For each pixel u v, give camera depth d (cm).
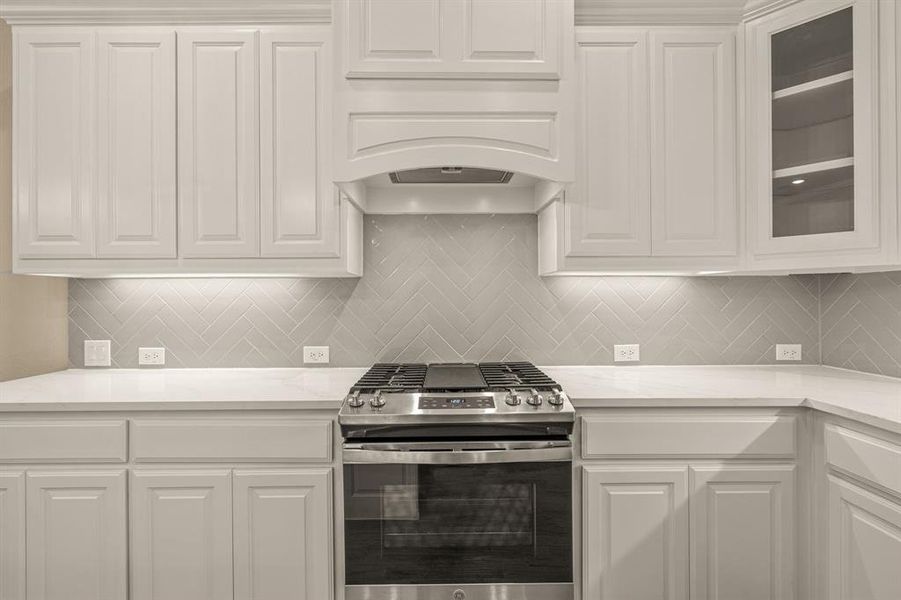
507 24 199
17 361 224
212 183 213
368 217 252
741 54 214
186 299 249
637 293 254
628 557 183
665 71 214
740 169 215
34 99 211
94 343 247
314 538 182
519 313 254
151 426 182
